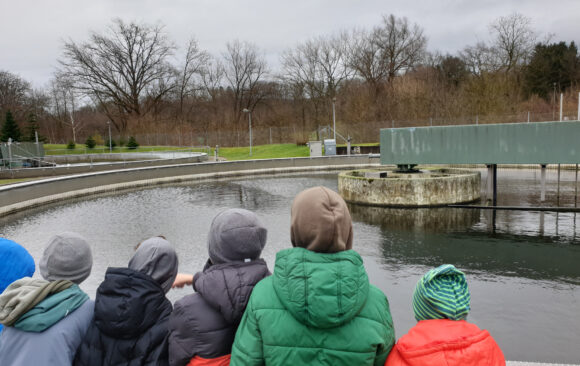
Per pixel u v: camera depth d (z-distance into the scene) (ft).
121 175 79.66
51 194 62.80
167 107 230.68
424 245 34.32
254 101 219.82
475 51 198.80
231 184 83.92
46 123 239.30
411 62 193.36
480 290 24.40
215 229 6.78
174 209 54.95
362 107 176.04
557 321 20.24
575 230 37.32
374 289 6.21
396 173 57.77
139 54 205.36
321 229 5.60
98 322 6.21
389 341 5.88
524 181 69.36
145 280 6.36
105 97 202.28
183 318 6.29
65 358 6.24
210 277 6.30
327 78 192.95
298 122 205.77
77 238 7.24
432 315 6.22
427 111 160.56
